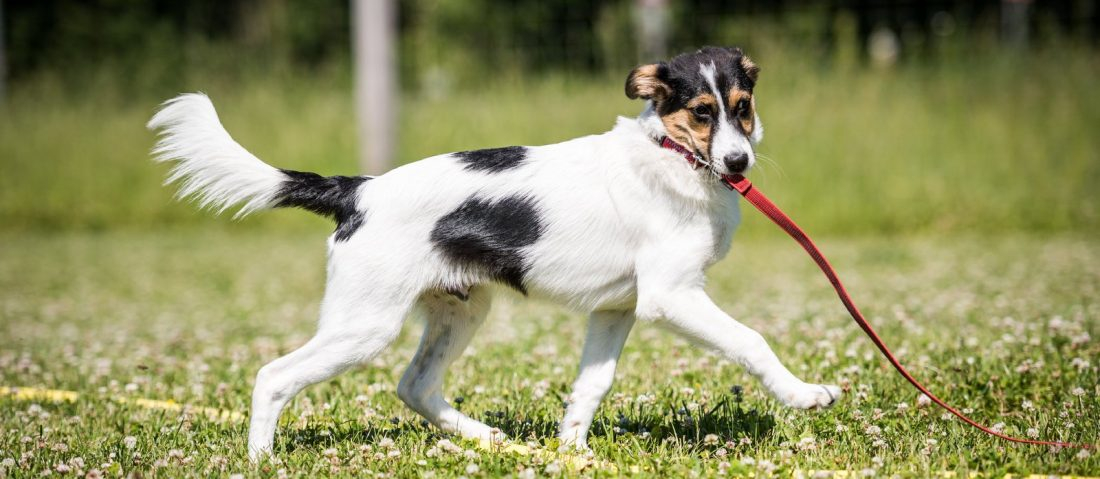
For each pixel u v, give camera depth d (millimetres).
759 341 3900
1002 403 4637
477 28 17766
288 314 8641
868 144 13086
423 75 17719
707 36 15727
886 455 3840
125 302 9570
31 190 15781
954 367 5086
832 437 4148
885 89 13766
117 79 17922
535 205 4070
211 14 20703
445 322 4434
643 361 5832
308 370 4016
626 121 4191
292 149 14977
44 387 5836
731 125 4035
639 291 4039
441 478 3633
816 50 14438
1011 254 10211
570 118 14250
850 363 5340
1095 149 12594
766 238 12688
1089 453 3729
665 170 4008
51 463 3986
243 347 6832
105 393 5488
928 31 15703
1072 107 12977
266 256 12539
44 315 8844
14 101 17125
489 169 4137
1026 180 12586
